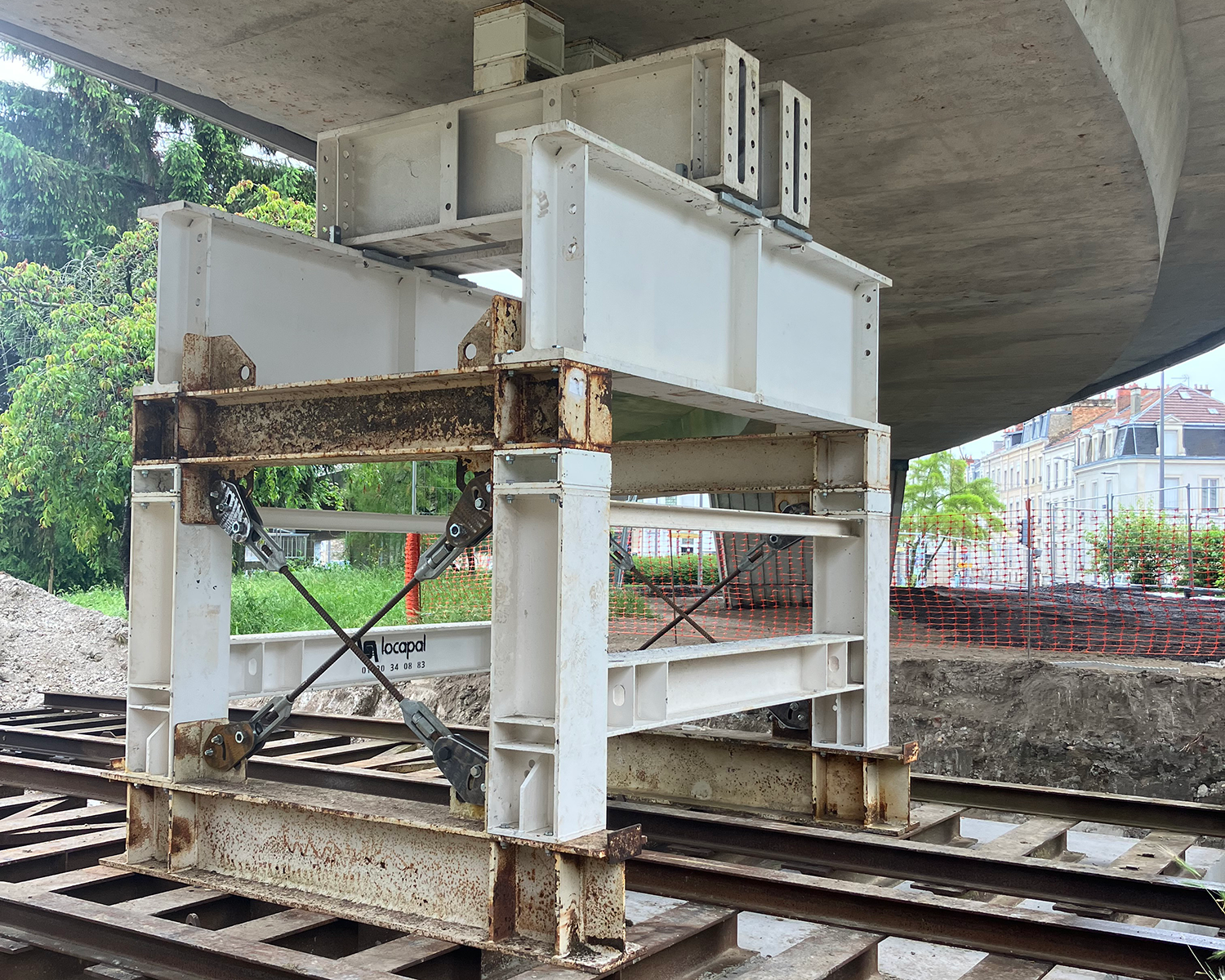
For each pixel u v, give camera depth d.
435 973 3.73
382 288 5.60
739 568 5.99
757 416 4.94
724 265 4.47
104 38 6.28
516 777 3.53
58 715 9.07
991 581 21.02
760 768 5.86
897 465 22.44
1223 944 3.48
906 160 7.40
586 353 3.45
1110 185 7.80
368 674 6.34
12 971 3.80
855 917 4.16
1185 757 8.28
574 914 3.40
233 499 4.33
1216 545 19.66
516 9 5.05
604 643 3.56
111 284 19.75
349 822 3.96
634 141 4.65
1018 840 5.34
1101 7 5.74
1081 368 14.23
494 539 3.50
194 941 3.64
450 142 5.09
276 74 6.71
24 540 24.38
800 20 5.62
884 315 11.48
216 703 4.51
